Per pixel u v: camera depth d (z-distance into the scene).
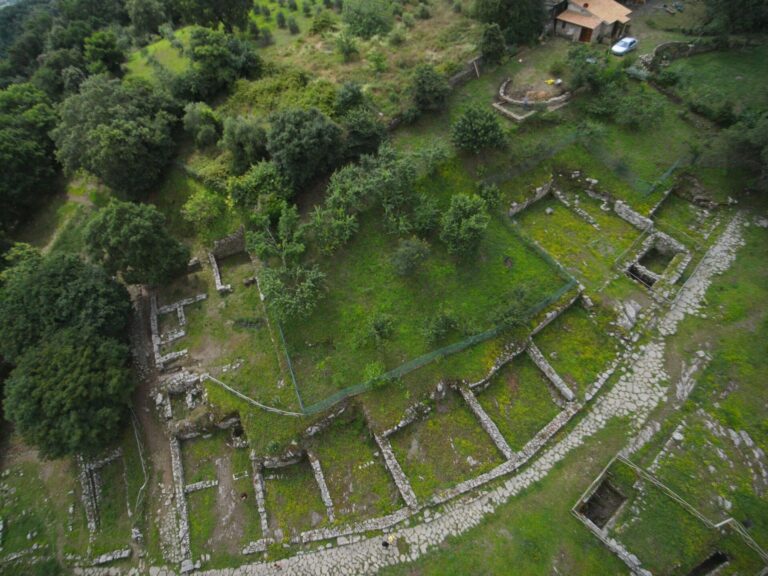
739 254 34.56
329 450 28.12
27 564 26.44
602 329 31.88
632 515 24.72
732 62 45.59
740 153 36.19
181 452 29.27
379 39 46.84
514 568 23.84
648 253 36.06
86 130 36.72
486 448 27.89
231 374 30.52
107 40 47.62
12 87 45.69
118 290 32.78
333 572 24.41
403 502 26.33
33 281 30.70
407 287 32.31
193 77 41.12
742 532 23.50
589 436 27.81
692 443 26.92
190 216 35.47
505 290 32.53
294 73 41.84
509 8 43.59
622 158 39.00
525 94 41.66
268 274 30.94
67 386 26.52
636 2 54.12
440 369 29.45
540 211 38.47
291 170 33.59
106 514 27.58
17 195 40.59
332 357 30.19
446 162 36.50
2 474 30.02
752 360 29.64
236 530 26.31
